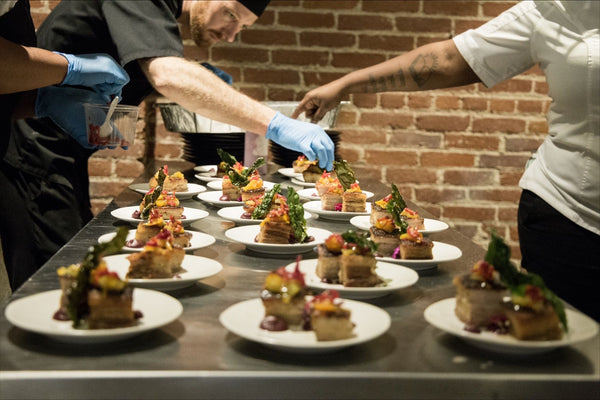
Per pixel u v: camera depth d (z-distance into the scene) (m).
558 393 0.89
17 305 1.07
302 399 0.89
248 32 3.51
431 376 0.89
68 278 1.06
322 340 0.98
